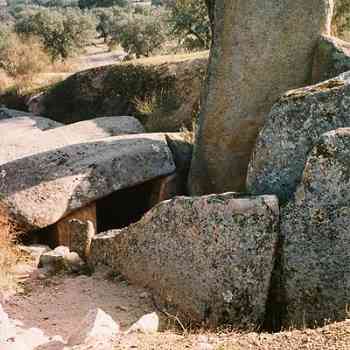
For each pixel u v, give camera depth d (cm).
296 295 427
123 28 2653
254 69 662
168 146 781
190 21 1673
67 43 2636
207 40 1664
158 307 475
